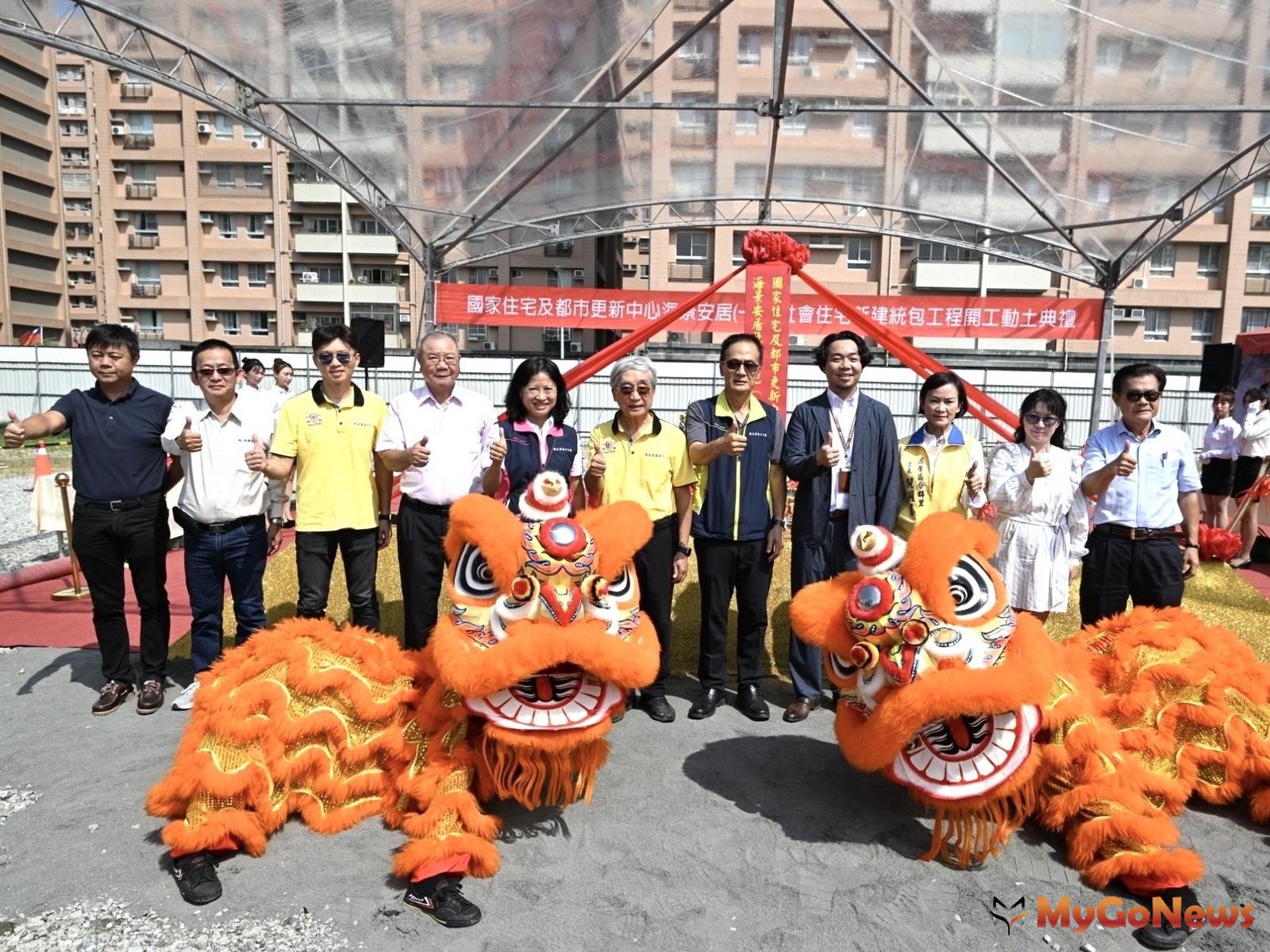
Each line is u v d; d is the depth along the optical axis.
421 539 4.04
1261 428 9.20
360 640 3.19
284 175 33.19
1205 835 3.16
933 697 2.67
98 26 6.47
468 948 2.49
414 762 3.05
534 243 11.40
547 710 2.83
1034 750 2.84
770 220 11.10
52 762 3.71
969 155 8.95
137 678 4.73
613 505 3.15
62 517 7.91
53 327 41.12
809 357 23.47
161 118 33.06
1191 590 6.28
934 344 28.06
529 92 7.69
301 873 2.87
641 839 3.12
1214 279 28.41
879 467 4.10
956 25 6.68
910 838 3.14
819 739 4.05
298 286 33.69
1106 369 10.80
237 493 4.25
